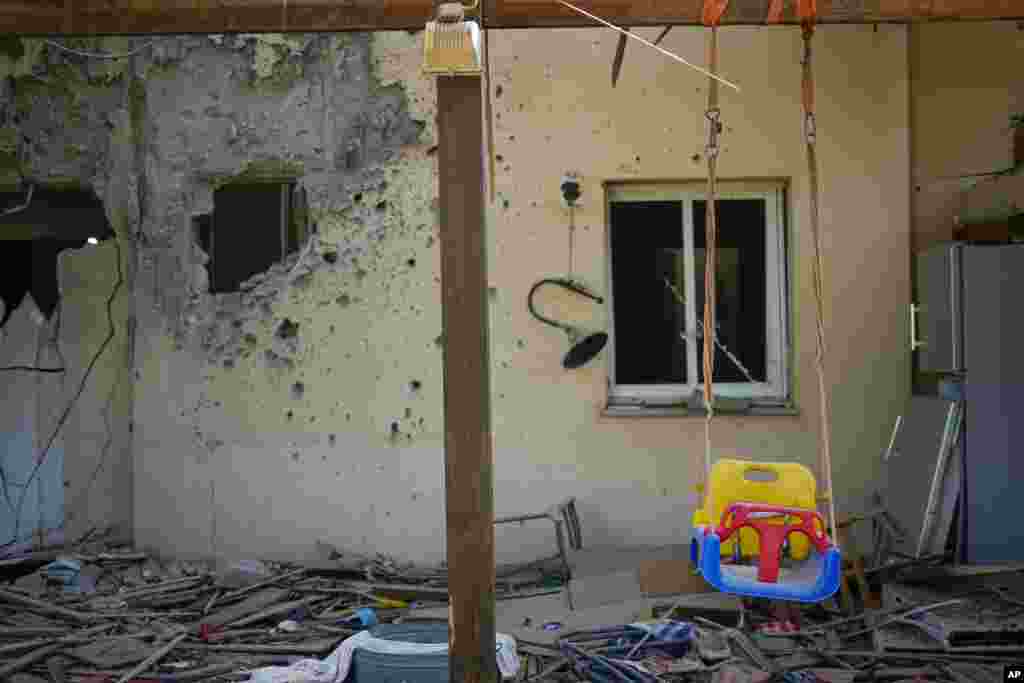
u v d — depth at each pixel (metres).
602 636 4.75
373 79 6.37
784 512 4.36
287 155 6.42
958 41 6.30
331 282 6.40
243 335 6.43
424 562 6.31
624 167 6.23
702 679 4.30
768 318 6.36
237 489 6.41
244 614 5.33
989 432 5.38
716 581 4.07
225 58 6.46
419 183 6.36
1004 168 6.26
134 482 6.49
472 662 3.28
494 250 6.26
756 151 6.17
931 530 5.36
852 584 5.39
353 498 6.37
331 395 6.39
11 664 4.52
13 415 6.71
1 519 6.63
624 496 6.21
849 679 4.22
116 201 6.64
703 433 6.17
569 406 6.23
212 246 6.54
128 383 6.82
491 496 3.32
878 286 6.15
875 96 6.16
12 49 6.59
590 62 6.23
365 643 4.31
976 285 5.44
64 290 6.77
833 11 4.25
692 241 6.41
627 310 6.42
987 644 4.45
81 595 5.72
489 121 4.31
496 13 4.27
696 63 6.20
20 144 6.64
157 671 4.57
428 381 6.34
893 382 6.14
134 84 6.56
